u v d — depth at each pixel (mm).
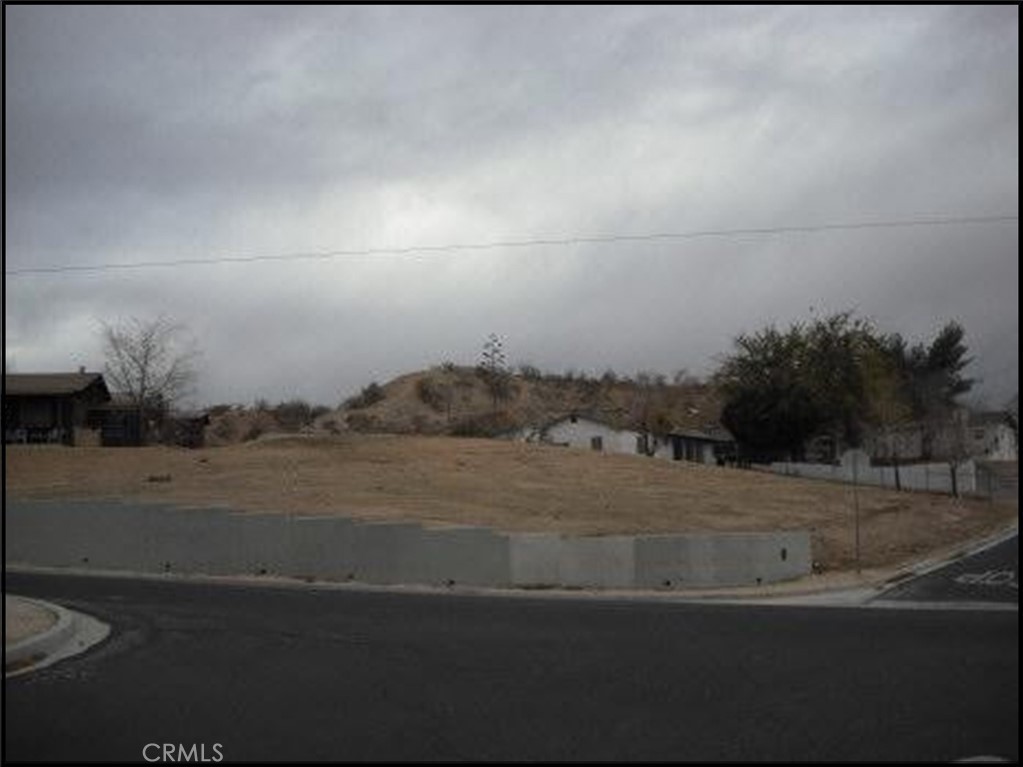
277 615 17828
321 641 14938
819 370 67188
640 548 23562
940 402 78062
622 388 104750
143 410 57906
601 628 16281
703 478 45531
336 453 40312
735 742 9172
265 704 10773
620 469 43688
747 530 31391
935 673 12211
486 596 21547
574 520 29922
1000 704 10578
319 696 11148
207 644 14703
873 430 67625
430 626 16500
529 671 12531
